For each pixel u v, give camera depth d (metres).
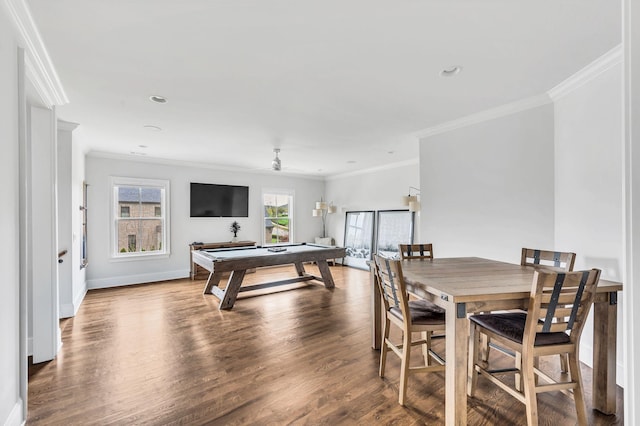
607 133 2.23
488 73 2.41
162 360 2.54
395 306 2.21
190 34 1.87
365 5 1.63
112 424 1.76
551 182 2.81
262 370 2.37
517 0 1.59
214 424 1.76
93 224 5.11
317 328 3.28
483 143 3.34
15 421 1.67
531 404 1.57
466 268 2.39
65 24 1.75
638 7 0.93
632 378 0.93
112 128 3.77
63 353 2.67
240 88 2.64
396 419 1.80
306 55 2.13
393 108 3.15
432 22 1.78
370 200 7.04
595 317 1.88
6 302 1.59
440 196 3.81
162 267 5.82
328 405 1.93
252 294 4.74
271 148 4.90
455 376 1.62
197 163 6.15
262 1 1.59
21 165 1.80
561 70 2.36
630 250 0.95
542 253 2.43
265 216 7.37
